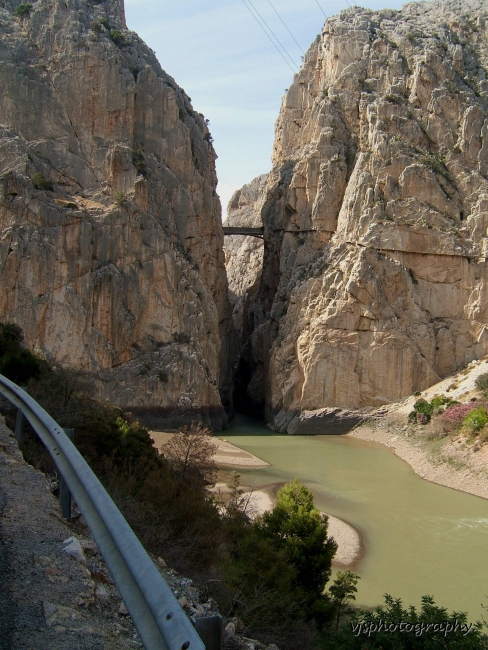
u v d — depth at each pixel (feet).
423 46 305.32
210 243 301.02
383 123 285.84
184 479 98.12
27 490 35.68
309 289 273.13
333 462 192.24
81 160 263.29
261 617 55.31
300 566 79.66
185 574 53.16
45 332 237.66
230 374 314.96
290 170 311.88
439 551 113.91
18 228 240.12
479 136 282.77
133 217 253.03
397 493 155.12
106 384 240.12
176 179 277.44
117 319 245.65
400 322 260.62
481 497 151.74
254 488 147.23
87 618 24.04
